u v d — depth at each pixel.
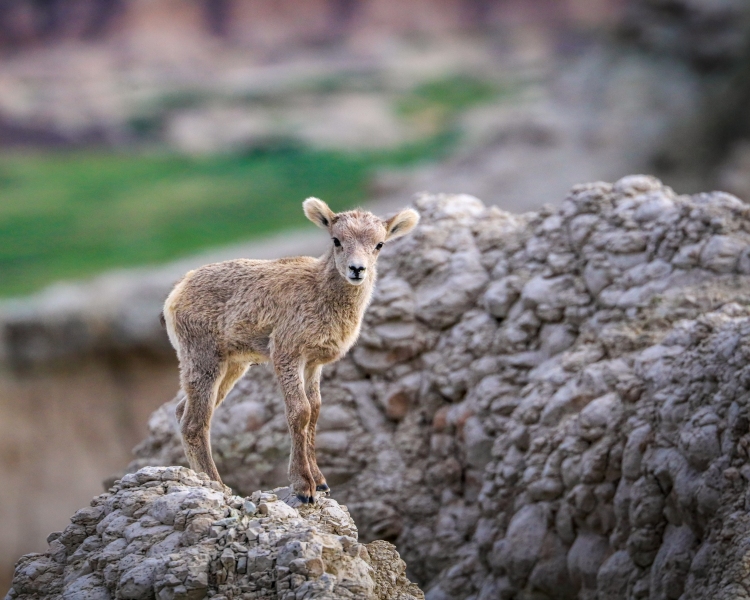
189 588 24.41
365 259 30.27
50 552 27.98
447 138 187.62
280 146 192.38
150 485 28.64
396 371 46.31
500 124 176.00
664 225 42.75
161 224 157.12
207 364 32.09
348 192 168.50
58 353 110.31
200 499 26.97
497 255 46.78
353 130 196.62
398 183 163.00
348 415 45.94
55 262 140.50
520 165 157.75
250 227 154.38
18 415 106.31
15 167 185.25
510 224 48.22
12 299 125.44
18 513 103.00
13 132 196.12
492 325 45.03
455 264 46.81
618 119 166.38
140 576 24.86
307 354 31.38
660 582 34.31
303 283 31.45
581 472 37.75
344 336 31.81
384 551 29.58
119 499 28.27
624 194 44.84
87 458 107.88
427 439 45.44
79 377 110.69
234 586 24.58
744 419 33.19
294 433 30.56
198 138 198.00
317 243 135.75
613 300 42.12
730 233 41.72
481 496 41.72
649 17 184.50
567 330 43.16
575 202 45.53
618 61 183.38
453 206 49.22
